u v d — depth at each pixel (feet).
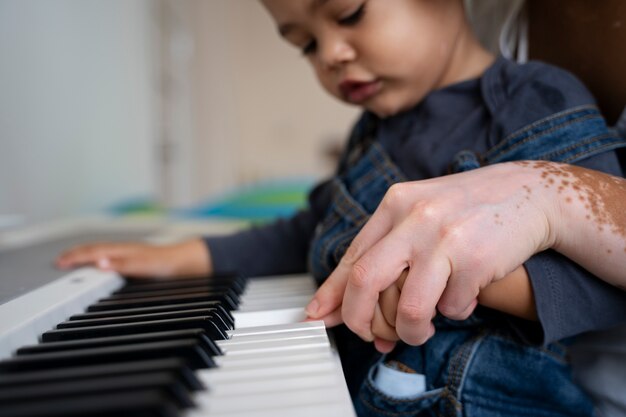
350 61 2.08
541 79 1.88
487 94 1.99
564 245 1.40
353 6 1.96
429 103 2.14
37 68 3.53
